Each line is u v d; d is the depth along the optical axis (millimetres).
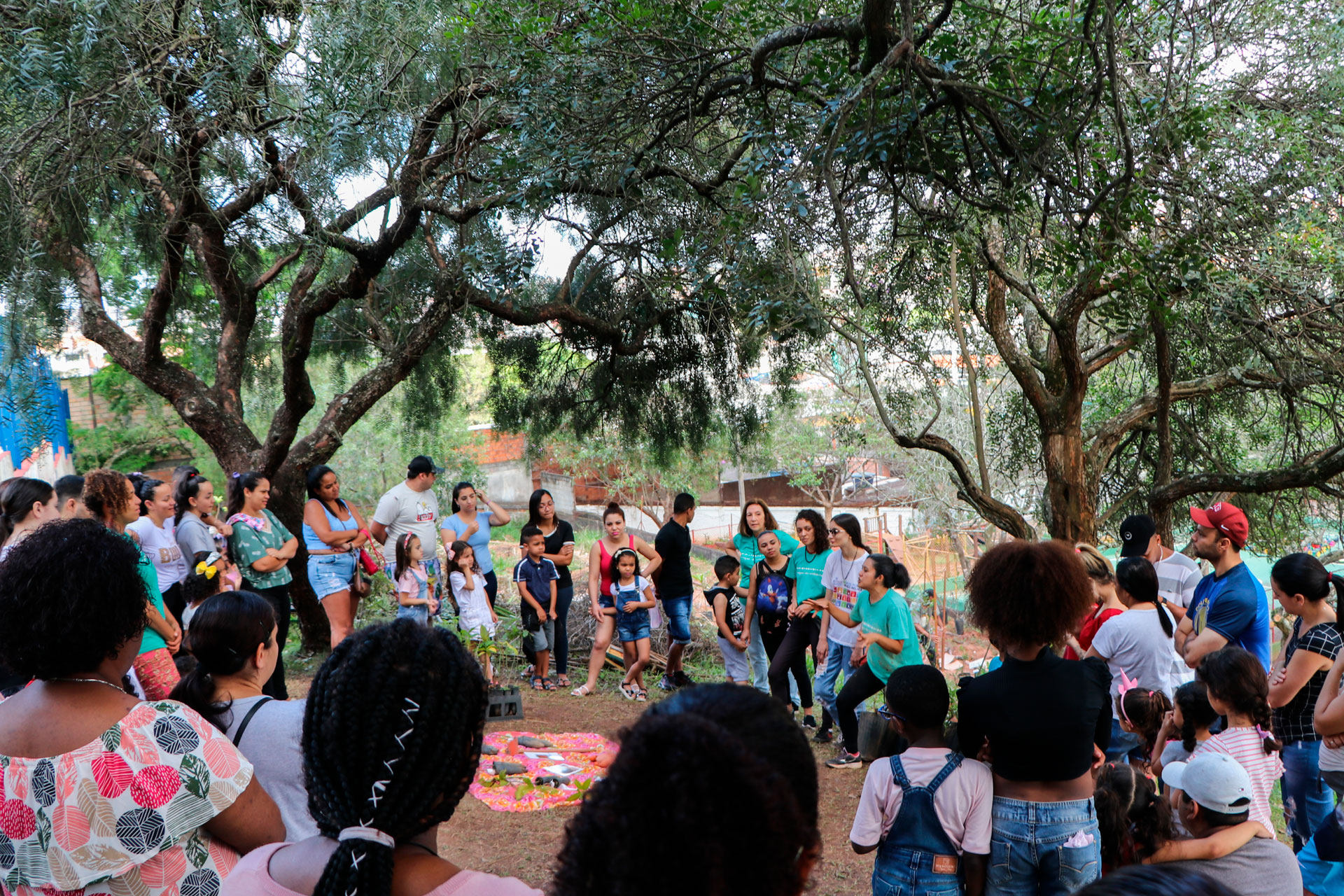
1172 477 9961
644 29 5832
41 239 6922
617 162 6648
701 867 922
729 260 6348
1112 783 3225
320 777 1493
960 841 2998
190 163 6594
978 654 15625
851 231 6359
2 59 5547
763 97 5648
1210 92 6293
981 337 10625
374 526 7574
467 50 6785
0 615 1940
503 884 1489
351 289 7996
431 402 11203
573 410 11289
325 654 9469
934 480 18031
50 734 1935
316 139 6035
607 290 10172
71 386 15227
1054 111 5164
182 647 4387
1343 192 6777
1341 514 10422
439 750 1490
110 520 4293
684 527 8273
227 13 5906
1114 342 8812
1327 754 3895
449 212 7629
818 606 6879
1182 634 5242
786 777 1248
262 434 14203
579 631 9812
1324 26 6676
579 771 5832
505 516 8547
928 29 4863
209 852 2045
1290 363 7641
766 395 10969
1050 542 3055
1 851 1905
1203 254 6105
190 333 10320
